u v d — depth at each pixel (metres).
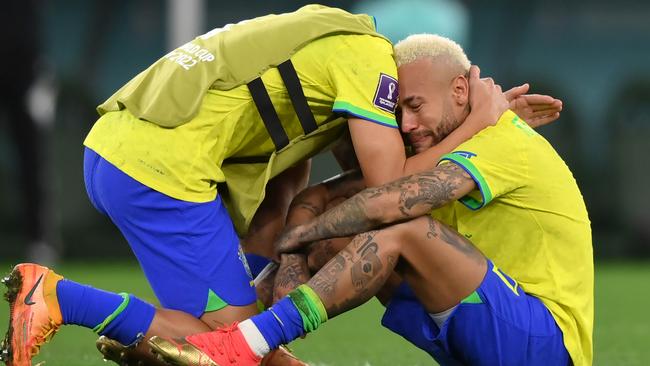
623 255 43.44
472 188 12.34
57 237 39.31
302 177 14.73
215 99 12.88
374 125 12.75
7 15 34.06
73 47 53.12
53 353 17.70
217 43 13.31
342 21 13.29
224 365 11.92
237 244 13.07
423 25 41.84
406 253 12.10
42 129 35.06
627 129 44.16
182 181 12.64
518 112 14.48
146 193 12.67
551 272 12.63
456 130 12.88
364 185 14.02
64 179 41.66
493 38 53.38
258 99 12.92
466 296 12.12
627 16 53.94
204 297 12.73
